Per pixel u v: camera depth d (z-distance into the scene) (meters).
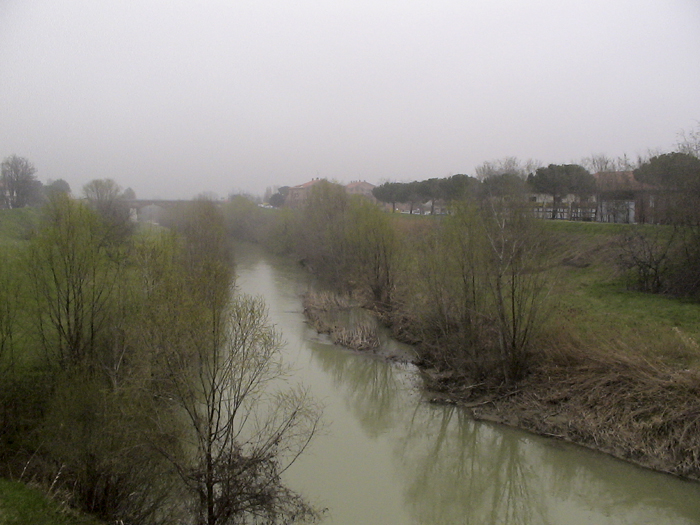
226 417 13.74
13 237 23.98
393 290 29.27
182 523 10.23
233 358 10.35
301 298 34.84
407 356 22.73
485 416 16.31
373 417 16.92
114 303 14.89
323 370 21.06
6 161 59.41
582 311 20.80
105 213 33.84
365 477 13.28
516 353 17.36
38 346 13.90
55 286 14.39
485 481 13.35
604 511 11.82
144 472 10.32
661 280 22.80
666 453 12.91
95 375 11.91
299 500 11.41
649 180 28.39
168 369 10.11
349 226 35.19
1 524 8.22
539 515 11.80
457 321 19.67
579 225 31.16
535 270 17.98
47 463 10.93
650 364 14.83
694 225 21.92
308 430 14.92
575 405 15.31
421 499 12.41
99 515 9.91
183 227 39.34
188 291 11.51
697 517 11.24
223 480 9.80
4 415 12.16
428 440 15.50
